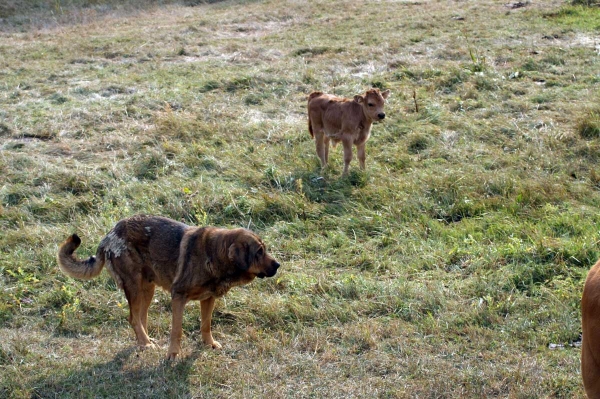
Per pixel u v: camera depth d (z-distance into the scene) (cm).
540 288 671
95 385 550
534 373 541
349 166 1012
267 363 578
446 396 522
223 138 1127
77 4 2402
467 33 1692
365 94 977
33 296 716
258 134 1142
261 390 541
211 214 884
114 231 608
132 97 1335
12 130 1192
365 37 1734
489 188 905
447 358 576
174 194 920
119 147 1122
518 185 896
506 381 538
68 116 1246
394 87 1341
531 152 1012
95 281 733
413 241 794
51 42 1880
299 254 789
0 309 683
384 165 1018
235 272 571
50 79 1526
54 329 655
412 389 532
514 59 1456
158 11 2283
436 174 955
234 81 1401
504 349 583
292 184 954
